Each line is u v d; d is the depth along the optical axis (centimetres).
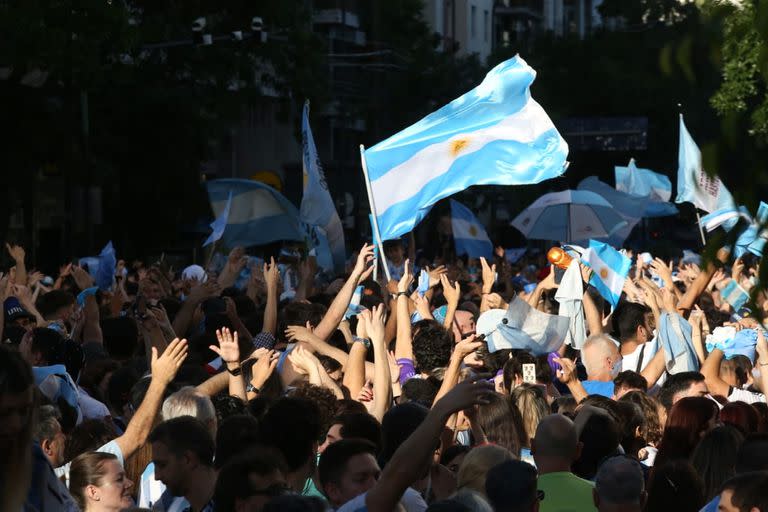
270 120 7712
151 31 4338
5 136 4147
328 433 860
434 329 1221
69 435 919
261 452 707
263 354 1057
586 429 916
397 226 1551
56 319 1568
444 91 7350
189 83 4744
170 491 830
